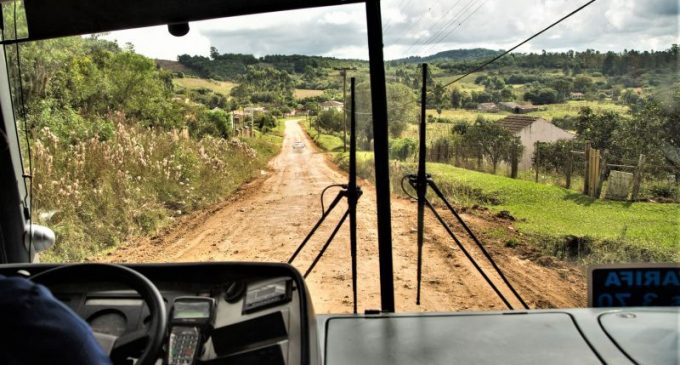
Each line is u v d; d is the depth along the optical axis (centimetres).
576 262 482
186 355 180
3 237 418
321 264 575
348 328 290
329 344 271
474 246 567
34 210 538
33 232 425
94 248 557
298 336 189
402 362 252
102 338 186
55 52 579
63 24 357
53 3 354
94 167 606
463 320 297
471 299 475
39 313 124
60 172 579
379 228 385
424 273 532
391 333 281
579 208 521
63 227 557
